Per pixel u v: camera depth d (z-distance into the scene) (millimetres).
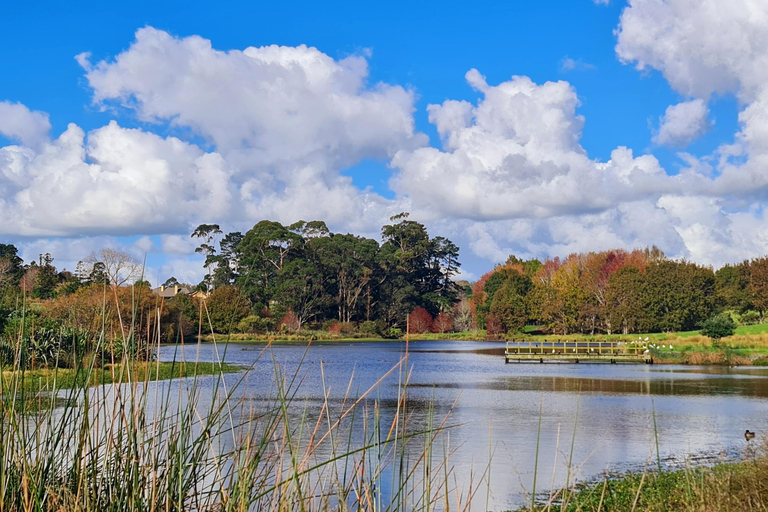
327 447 10383
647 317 81625
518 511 8789
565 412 20359
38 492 2945
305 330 84250
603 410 21031
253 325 71812
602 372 38531
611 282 84750
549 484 10641
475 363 46469
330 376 32344
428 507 3430
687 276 81188
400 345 77188
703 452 14102
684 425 18047
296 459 3182
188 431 3229
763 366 43750
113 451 3324
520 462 12461
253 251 85500
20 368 3498
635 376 35469
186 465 3188
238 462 3273
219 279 64500
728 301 84625
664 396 25422
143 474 3084
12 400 3166
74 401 3354
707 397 25125
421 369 40344
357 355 54625
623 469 12211
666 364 46375
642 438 15859
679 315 80312
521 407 21453
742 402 23531
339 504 3244
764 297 82438
